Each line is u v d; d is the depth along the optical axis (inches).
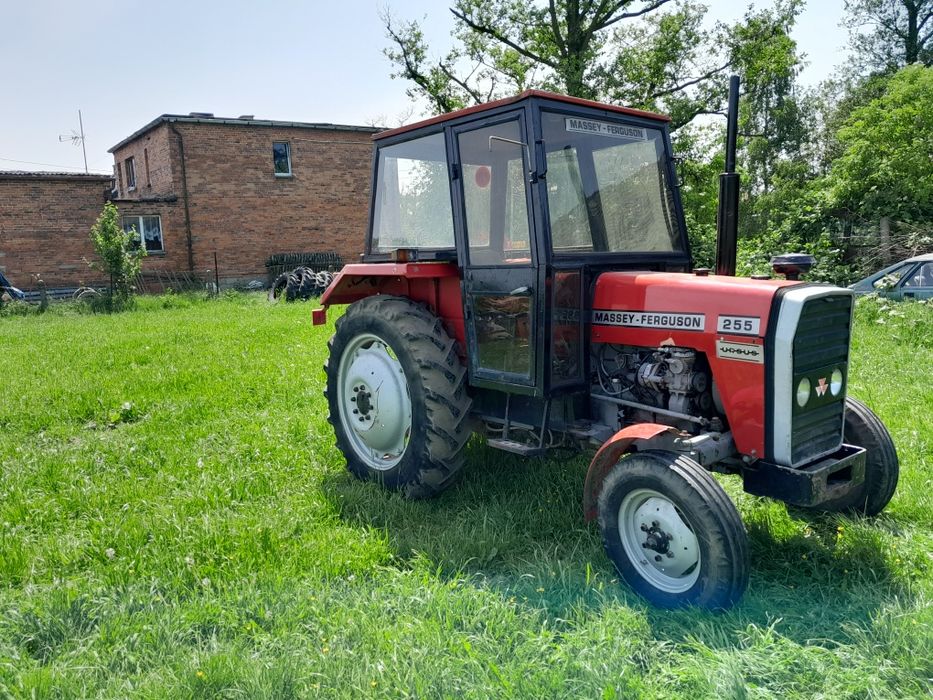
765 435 120.0
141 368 329.7
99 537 144.7
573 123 141.4
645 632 105.3
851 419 142.5
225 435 216.7
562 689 91.0
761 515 143.3
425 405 154.6
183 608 116.0
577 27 703.7
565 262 136.9
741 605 110.9
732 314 121.8
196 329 475.5
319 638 106.3
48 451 204.5
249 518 150.0
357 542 139.6
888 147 546.0
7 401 264.2
